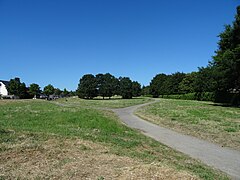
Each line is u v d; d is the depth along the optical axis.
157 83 132.25
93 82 117.75
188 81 104.31
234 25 42.69
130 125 20.42
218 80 45.56
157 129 18.27
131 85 124.12
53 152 8.38
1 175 6.32
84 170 6.92
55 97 121.62
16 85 98.44
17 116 21.58
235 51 40.94
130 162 7.84
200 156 10.57
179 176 6.85
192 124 20.14
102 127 16.11
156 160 8.59
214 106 44.47
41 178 6.25
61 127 15.18
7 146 8.69
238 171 8.64
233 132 16.33
